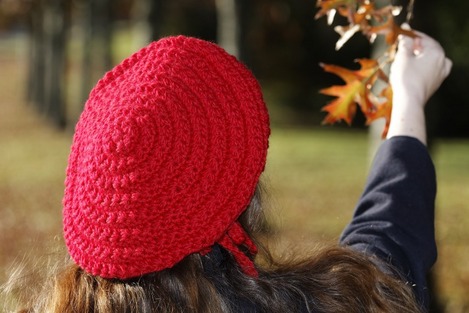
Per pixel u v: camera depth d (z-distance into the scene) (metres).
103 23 23.22
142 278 1.63
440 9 25.61
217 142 1.62
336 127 27.23
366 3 2.63
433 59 2.43
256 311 1.67
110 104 1.67
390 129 2.29
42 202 12.88
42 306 1.75
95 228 1.60
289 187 13.98
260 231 1.83
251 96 1.69
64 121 26.45
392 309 1.77
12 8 28.73
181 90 1.64
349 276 1.78
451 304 7.32
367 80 2.64
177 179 1.58
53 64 26.38
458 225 10.71
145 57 1.74
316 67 31.02
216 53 1.73
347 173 16.12
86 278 1.67
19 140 23.00
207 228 1.60
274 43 31.06
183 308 1.61
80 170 1.65
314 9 30.33
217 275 1.70
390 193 2.12
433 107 5.47
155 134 1.58
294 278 1.77
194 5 32.16
